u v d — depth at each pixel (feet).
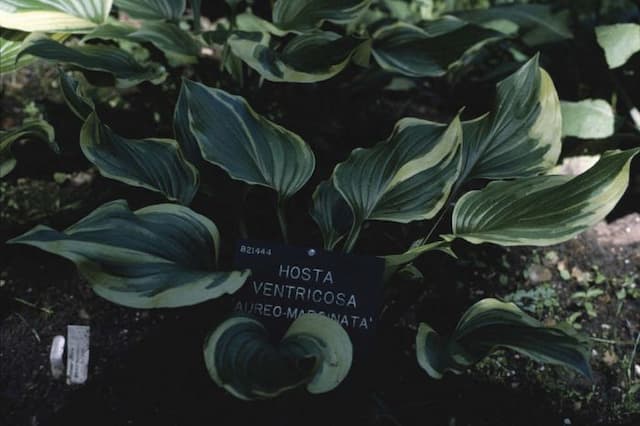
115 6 3.98
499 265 3.86
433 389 3.43
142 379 3.43
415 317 3.65
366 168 3.30
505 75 4.42
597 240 3.98
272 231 3.90
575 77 4.46
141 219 3.07
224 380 2.83
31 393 3.40
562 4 4.33
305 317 3.01
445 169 3.22
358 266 3.11
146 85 4.07
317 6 3.87
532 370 3.51
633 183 4.20
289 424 3.24
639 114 4.19
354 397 3.33
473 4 4.85
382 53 3.92
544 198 3.14
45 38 3.60
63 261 3.81
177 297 2.89
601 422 3.37
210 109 3.33
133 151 3.31
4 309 3.64
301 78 3.54
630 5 4.36
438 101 4.61
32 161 4.12
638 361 3.55
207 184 3.43
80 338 3.40
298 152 3.36
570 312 3.71
